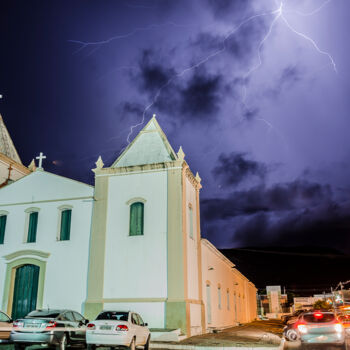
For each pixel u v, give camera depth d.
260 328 29.62
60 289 20.45
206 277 25.11
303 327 15.44
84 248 20.89
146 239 20.19
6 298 20.97
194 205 23.59
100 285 19.89
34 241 21.91
